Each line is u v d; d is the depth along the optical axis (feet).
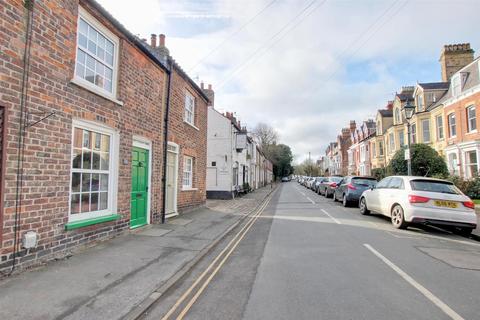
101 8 22.29
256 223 34.76
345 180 55.42
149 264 18.16
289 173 318.65
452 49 84.64
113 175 24.76
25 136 16.35
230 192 70.44
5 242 15.28
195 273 17.35
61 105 18.88
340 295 13.88
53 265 17.37
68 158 19.45
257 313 12.16
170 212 36.81
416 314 12.00
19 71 16.03
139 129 28.63
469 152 65.41
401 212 29.84
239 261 19.57
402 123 97.91
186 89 42.22
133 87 27.58
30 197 16.65
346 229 30.17
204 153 50.65
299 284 15.29
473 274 16.75
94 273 16.34
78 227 20.52
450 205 28.07
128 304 12.74
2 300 12.75
